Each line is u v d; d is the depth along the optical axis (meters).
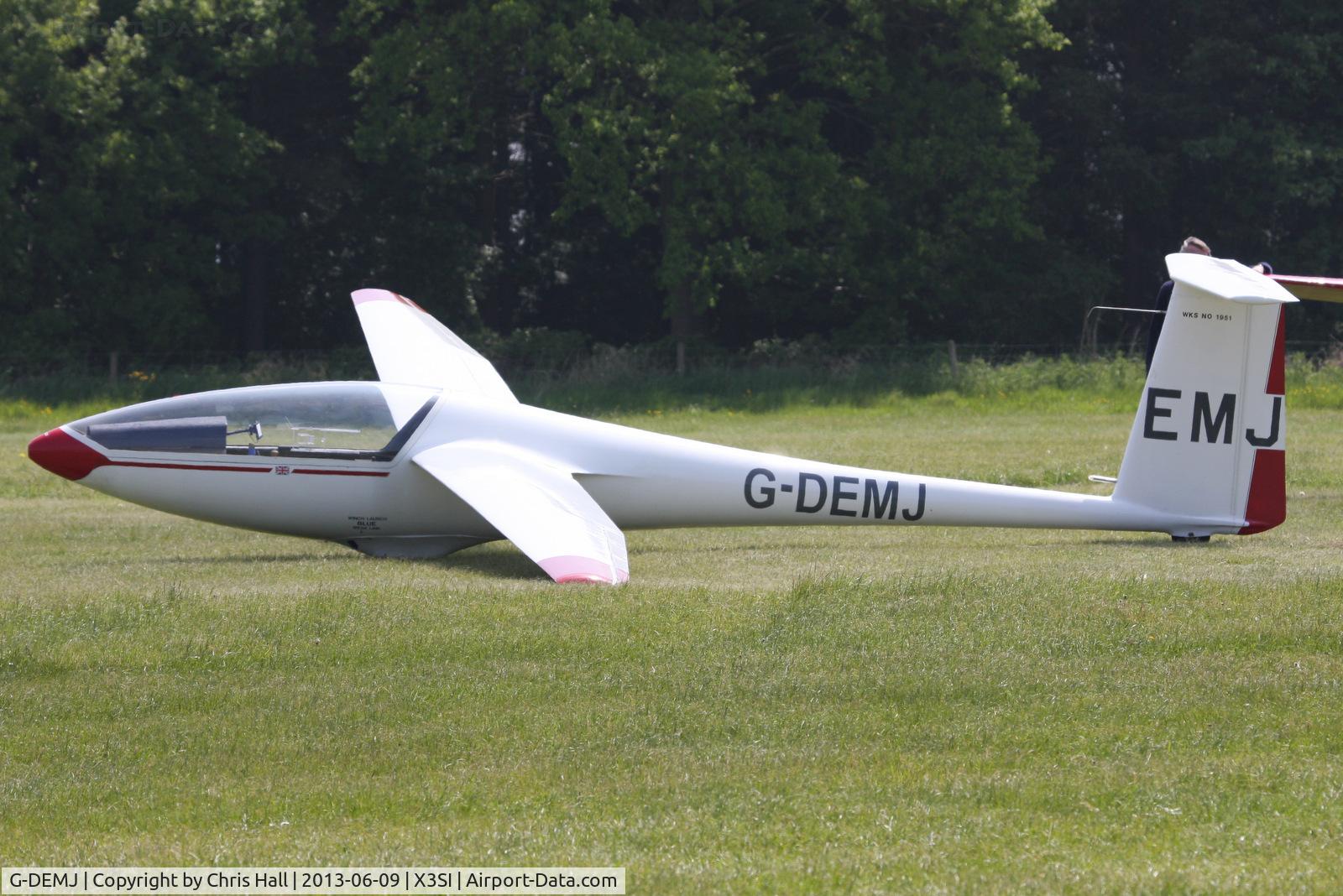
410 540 38.62
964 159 128.25
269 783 19.12
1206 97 143.38
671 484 39.09
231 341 143.88
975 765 19.44
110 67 118.56
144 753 20.20
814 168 122.94
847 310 141.50
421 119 122.69
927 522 40.22
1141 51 150.62
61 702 22.34
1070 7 145.50
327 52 135.75
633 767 19.48
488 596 29.59
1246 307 38.28
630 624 26.89
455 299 141.12
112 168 118.56
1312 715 21.34
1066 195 149.50
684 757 19.86
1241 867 16.02
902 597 28.97
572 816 17.81
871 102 132.00
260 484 37.31
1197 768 19.19
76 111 115.56
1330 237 145.12
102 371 115.81
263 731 21.06
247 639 25.77
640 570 34.75
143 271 127.38
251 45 121.75
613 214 119.56
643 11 130.12
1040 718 21.41
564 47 114.81
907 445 68.12
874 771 19.25
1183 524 39.09
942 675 23.41
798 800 18.23
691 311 128.50
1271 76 138.75
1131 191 144.12
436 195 139.62
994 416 89.25
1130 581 30.45
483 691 22.84
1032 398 97.44
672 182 124.19
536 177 149.25
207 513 37.62
